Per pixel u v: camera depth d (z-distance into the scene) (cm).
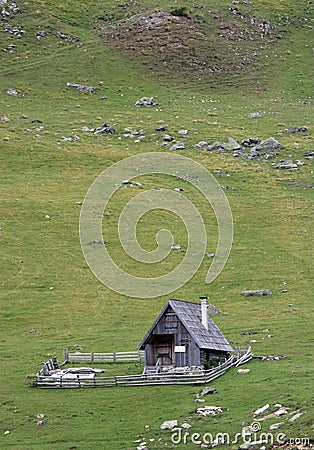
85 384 9500
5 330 12606
